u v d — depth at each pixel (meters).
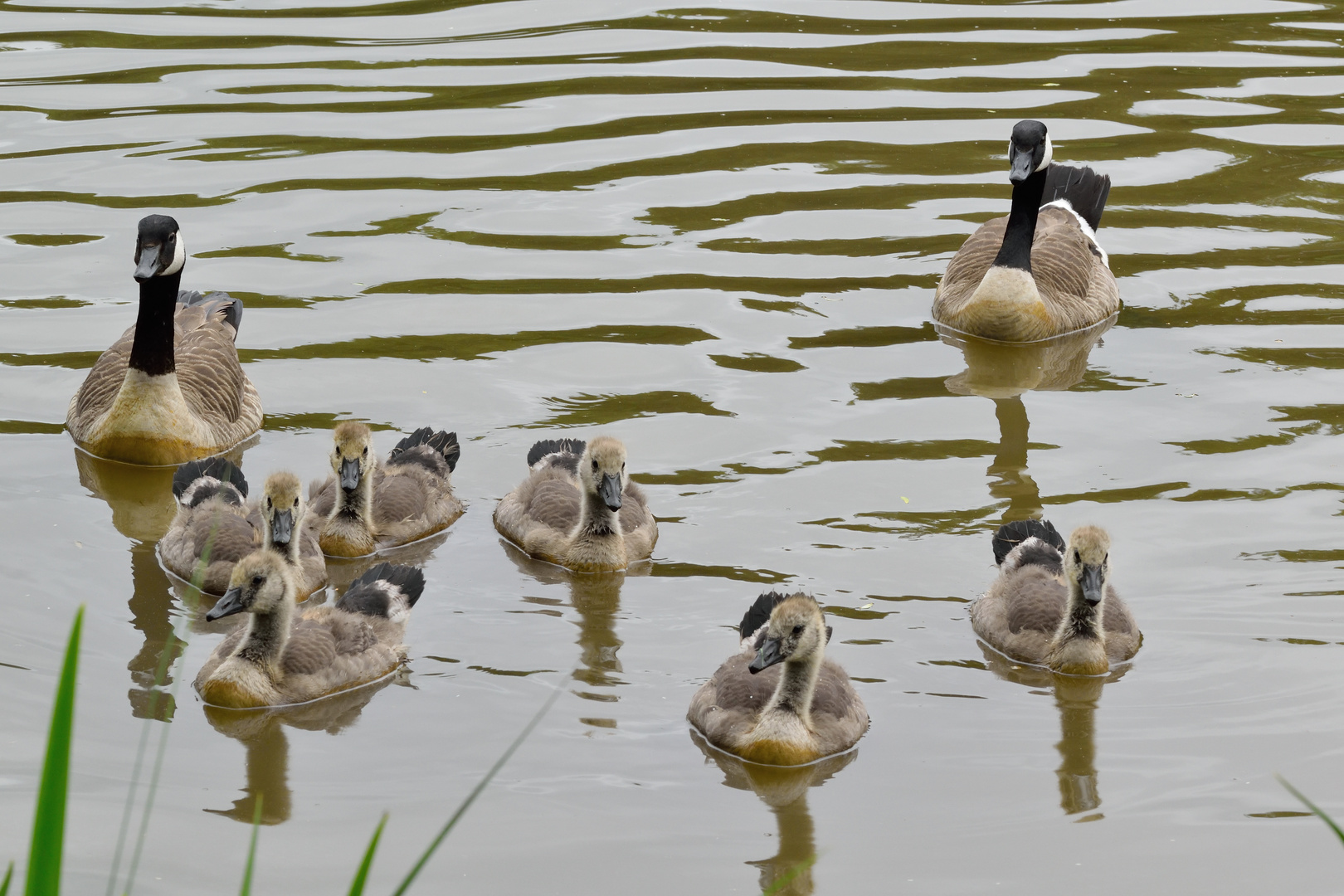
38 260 22.17
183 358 18.94
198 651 14.14
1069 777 12.27
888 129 27.33
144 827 7.68
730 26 32.25
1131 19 32.84
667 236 23.64
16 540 15.89
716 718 12.89
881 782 12.29
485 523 17.06
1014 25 32.47
